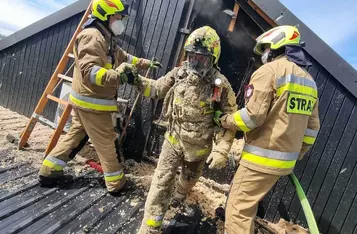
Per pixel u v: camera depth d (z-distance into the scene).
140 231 2.28
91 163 3.36
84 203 2.67
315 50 2.95
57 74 3.43
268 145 1.99
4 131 3.91
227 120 2.07
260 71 1.96
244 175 2.10
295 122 1.96
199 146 2.29
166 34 3.50
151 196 2.28
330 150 3.00
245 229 2.06
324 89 2.99
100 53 2.46
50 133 4.16
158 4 3.52
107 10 2.54
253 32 3.50
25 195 2.61
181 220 2.74
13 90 4.79
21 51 4.64
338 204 2.99
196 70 2.10
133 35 3.65
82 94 2.62
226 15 3.52
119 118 3.44
